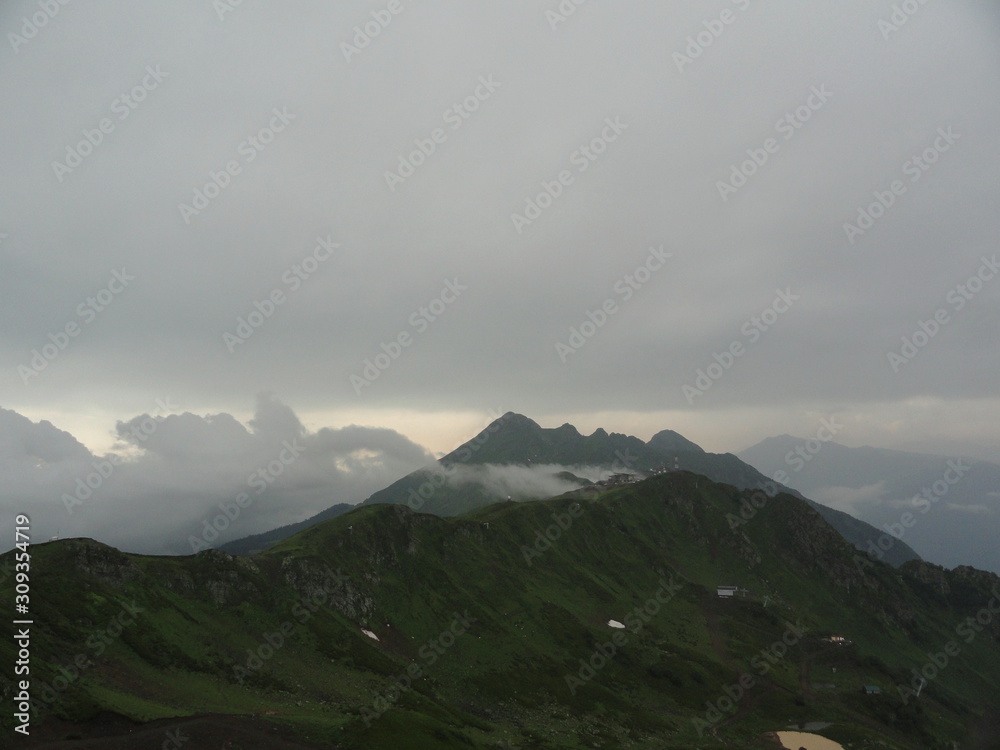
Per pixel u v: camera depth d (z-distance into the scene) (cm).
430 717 12112
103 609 13025
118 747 8962
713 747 15188
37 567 13350
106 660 11531
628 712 16950
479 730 13338
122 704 10056
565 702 16812
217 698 11600
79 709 9462
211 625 14650
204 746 9425
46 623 11812
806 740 16712
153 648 12619
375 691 13950
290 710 11694
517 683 17188
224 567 16512
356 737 10481
